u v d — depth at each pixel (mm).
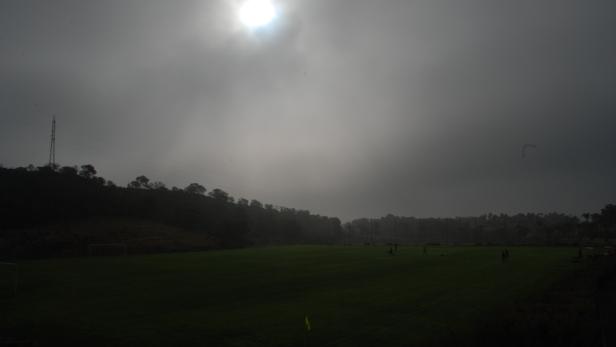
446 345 22156
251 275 54625
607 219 188750
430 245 156500
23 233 98625
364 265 68500
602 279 40094
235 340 24234
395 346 22906
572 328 18781
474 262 72125
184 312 31562
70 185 134500
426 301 35219
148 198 145500
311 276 53438
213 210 171500
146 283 46938
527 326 19203
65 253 92312
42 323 28047
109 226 118812
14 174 126688
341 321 28453
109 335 25156
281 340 24219
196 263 72625
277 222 199500
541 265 63531
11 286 44594
